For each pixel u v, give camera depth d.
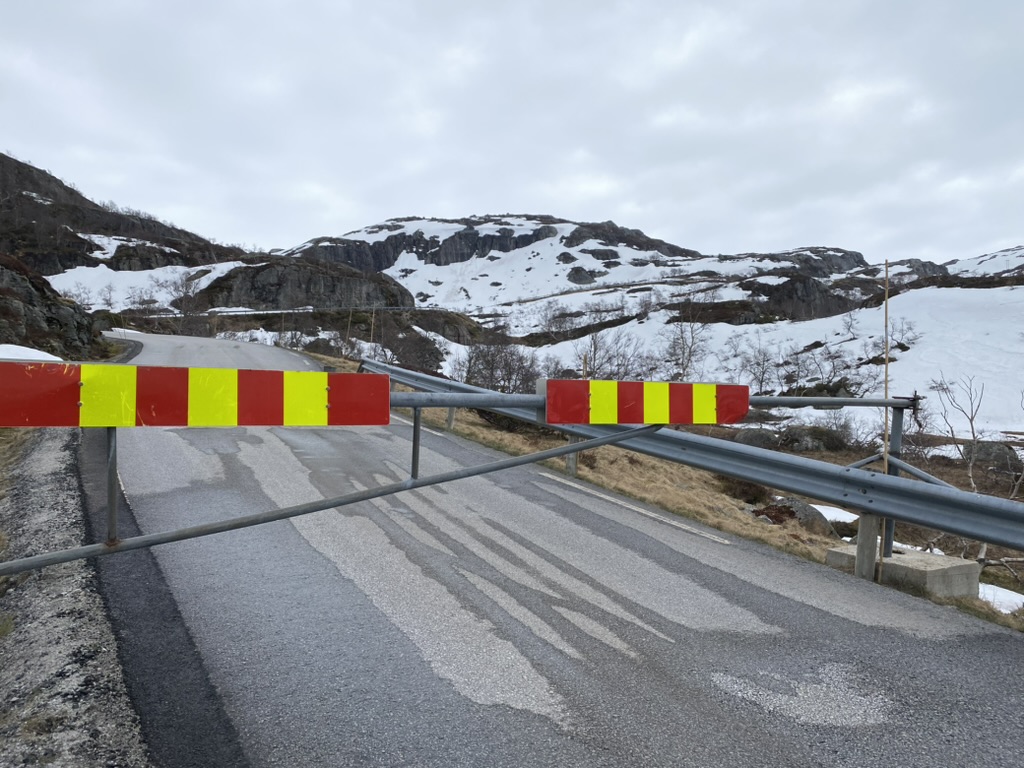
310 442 8.56
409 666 3.00
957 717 2.79
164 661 2.94
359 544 4.70
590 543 5.09
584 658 3.17
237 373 2.56
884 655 3.39
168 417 2.44
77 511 4.92
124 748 2.31
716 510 9.35
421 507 5.78
